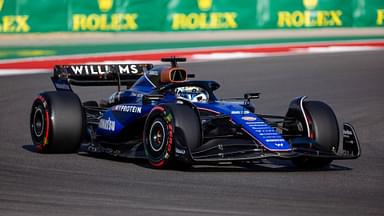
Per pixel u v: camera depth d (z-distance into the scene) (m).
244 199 23.03
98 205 21.77
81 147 33.84
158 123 27.98
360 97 50.31
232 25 79.19
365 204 22.83
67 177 26.33
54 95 31.27
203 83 30.28
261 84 54.75
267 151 26.84
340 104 47.62
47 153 31.61
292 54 70.81
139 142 30.44
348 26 82.31
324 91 52.44
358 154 28.17
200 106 29.19
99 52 69.50
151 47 72.81
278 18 80.25
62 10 74.44
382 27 82.94
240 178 26.59
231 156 26.75
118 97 33.12
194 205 21.98
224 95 49.84
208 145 27.27
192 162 26.55
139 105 30.48
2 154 31.30
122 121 30.81
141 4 76.44
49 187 24.45
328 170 29.05
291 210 21.64
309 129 29.09
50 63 63.62
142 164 29.36
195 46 73.88
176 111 27.25
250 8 79.44
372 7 82.38
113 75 34.66
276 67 63.09
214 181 25.88
